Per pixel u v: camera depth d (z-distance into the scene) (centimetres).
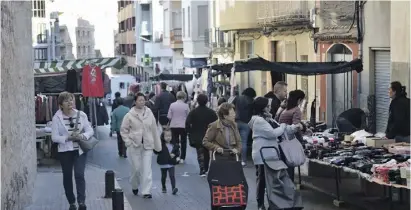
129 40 9631
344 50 2398
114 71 8769
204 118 1798
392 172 1144
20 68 1377
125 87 6562
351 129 1708
